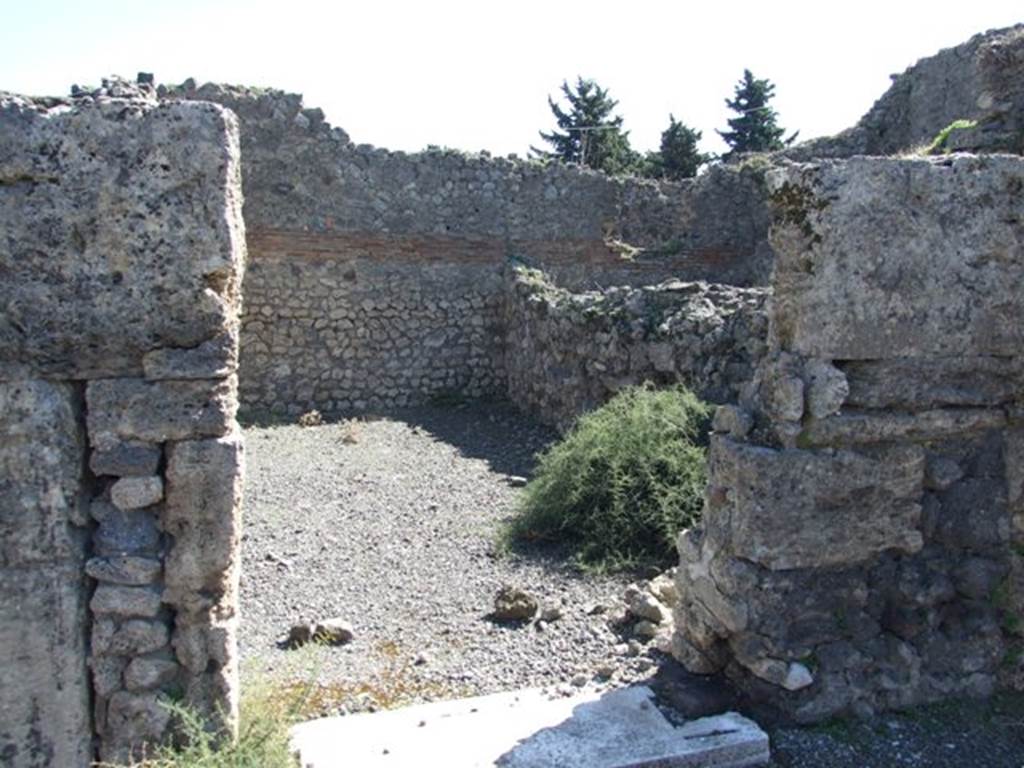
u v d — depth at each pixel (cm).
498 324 1373
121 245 284
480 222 1374
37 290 279
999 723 382
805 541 377
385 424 1179
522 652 470
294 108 1260
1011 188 386
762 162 1565
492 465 928
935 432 390
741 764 351
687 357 811
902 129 1488
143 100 289
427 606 541
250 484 838
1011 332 394
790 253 376
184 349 293
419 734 359
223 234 291
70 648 289
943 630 399
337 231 1289
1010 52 580
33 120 275
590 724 367
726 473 395
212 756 280
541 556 627
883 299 375
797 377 374
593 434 680
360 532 690
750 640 380
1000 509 404
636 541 617
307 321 1279
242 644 485
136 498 291
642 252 1509
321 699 416
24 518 283
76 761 292
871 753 360
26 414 282
